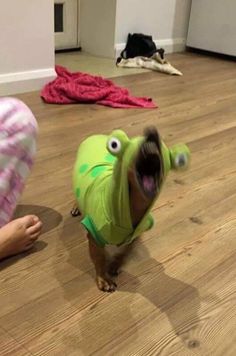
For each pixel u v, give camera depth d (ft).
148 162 1.58
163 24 7.61
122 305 1.96
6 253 2.15
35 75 5.05
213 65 7.04
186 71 6.52
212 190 3.02
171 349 1.75
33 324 1.82
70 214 2.61
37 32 4.92
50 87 4.87
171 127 4.15
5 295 1.97
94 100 4.70
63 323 1.84
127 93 4.97
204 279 2.16
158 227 2.56
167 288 2.08
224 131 4.13
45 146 3.53
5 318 1.85
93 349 1.73
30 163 2.21
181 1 7.70
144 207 1.74
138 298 2.01
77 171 2.25
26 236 2.21
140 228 1.90
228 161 3.49
